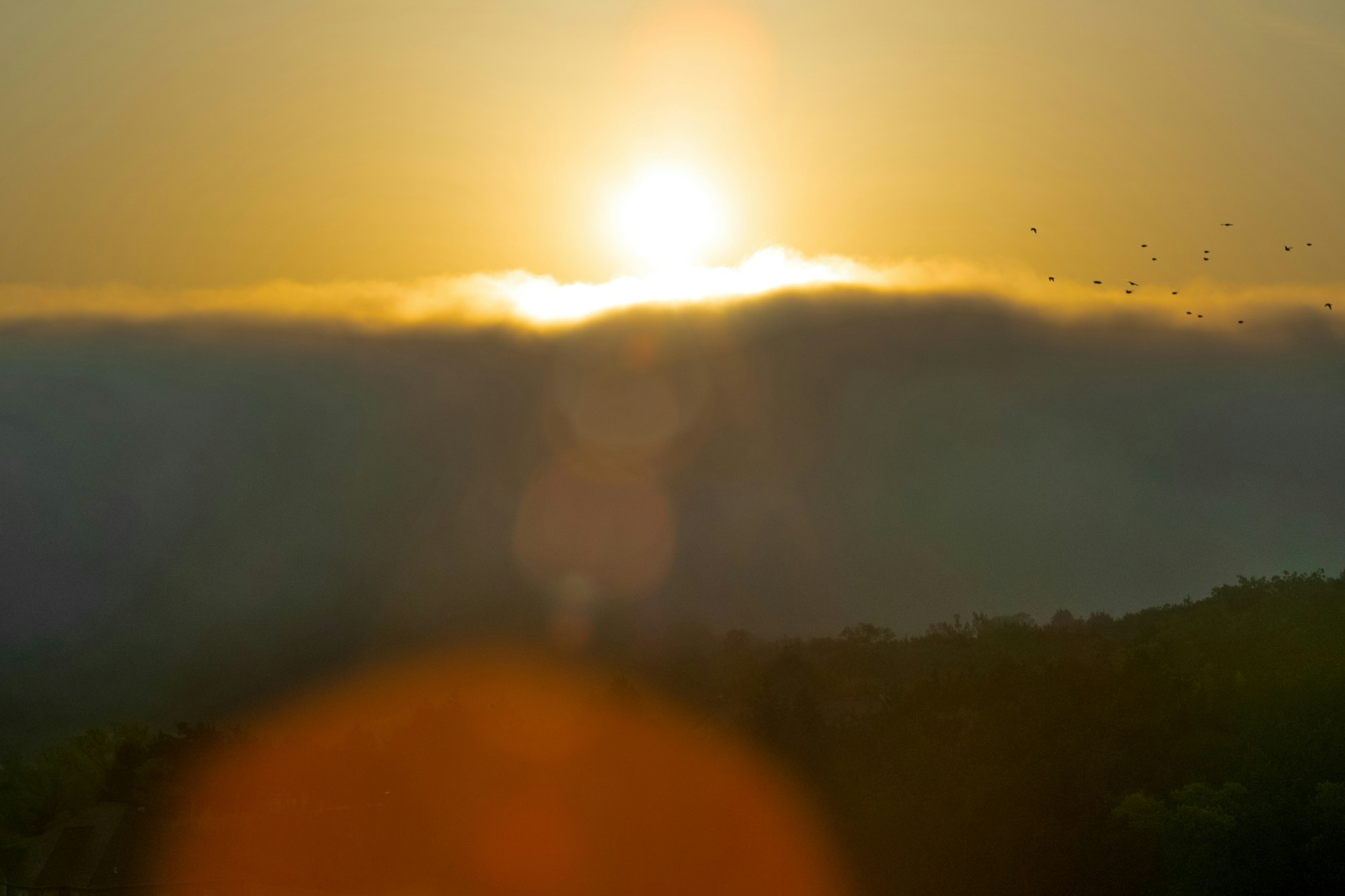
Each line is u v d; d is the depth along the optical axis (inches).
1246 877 1713.8
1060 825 1863.9
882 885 1940.2
